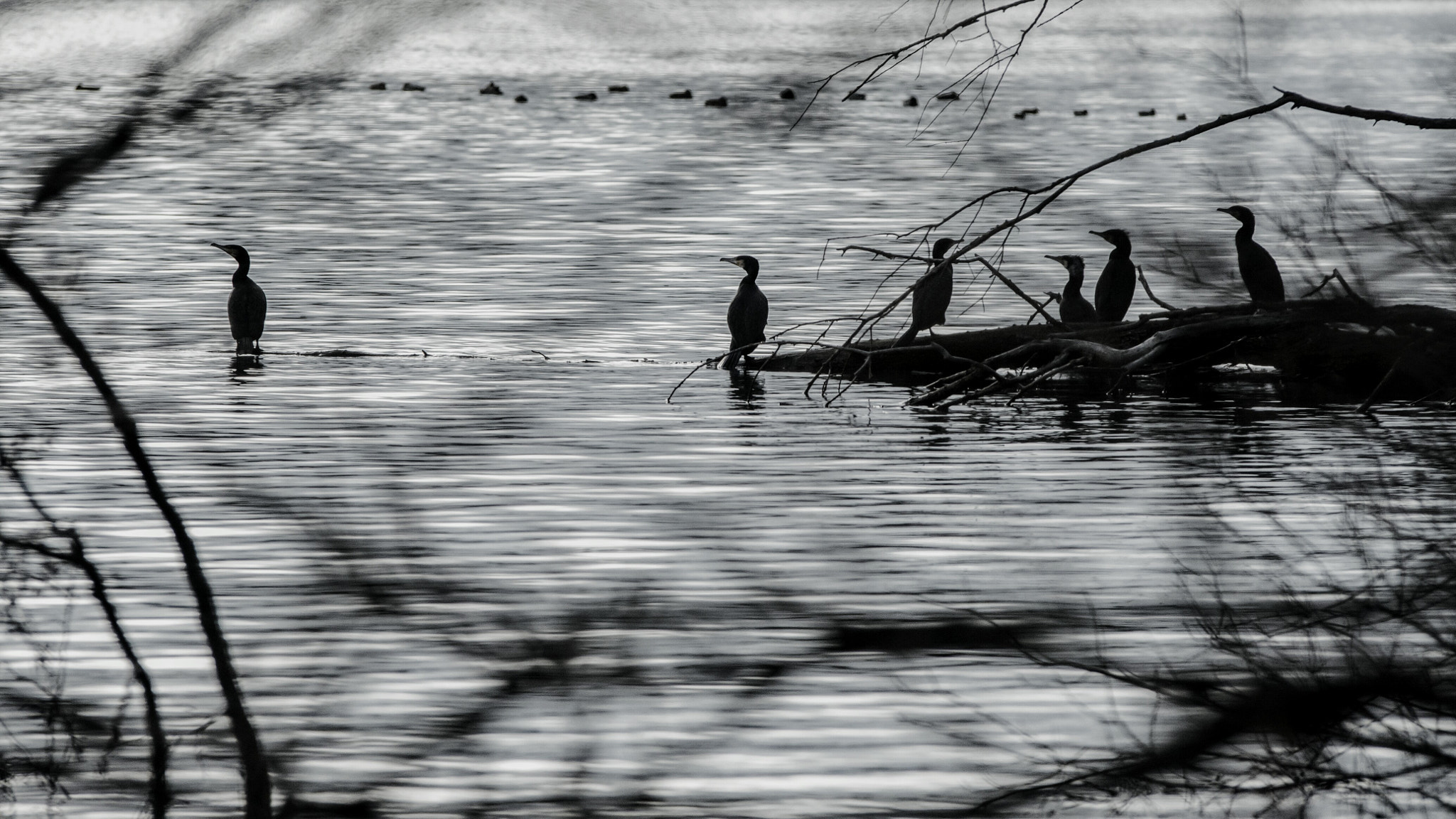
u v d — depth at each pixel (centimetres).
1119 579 3362
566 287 8275
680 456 4762
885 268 8856
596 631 922
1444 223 2238
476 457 4694
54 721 1867
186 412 5297
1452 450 2794
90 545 3628
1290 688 1441
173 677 2648
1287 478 4106
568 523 3922
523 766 1847
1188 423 4478
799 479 4484
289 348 6594
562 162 15000
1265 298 5269
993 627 894
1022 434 5128
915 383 6116
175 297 7856
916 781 2306
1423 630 1942
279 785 1266
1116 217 9944
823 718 2517
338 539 939
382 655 1970
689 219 10988
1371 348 3997
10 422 5044
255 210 11525
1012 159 3158
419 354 6481
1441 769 1958
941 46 3341
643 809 1736
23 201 744
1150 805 1956
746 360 6344
